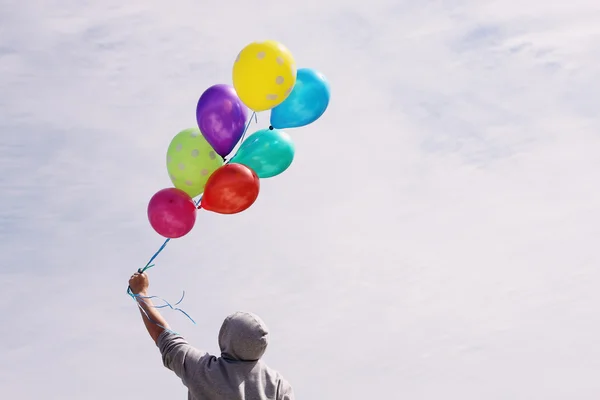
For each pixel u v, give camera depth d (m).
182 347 2.82
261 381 2.76
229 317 2.83
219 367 2.73
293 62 3.67
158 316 2.97
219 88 3.66
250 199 3.59
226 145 3.63
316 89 3.87
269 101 3.65
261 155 3.72
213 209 3.59
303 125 3.94
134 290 3.13
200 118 3.62
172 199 3.55
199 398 2.71
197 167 3.62
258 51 3.61
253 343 2.75
